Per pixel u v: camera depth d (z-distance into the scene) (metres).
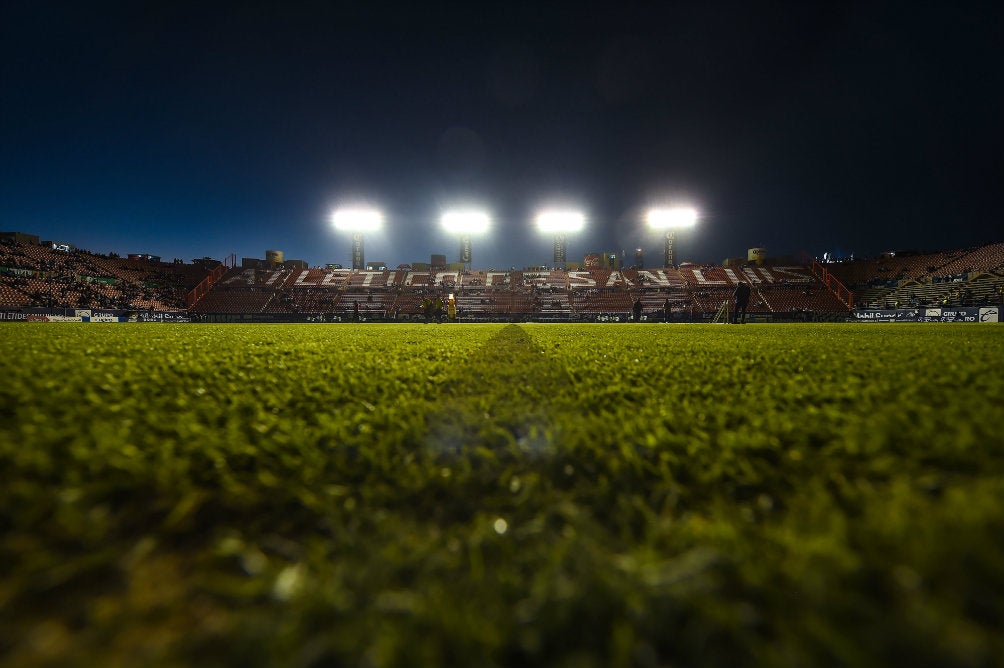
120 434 1.07
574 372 2.38
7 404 1.46
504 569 0.62
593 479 0.92
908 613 0.43
